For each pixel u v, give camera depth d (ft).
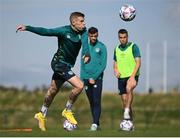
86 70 134.62
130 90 130.41
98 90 134.51
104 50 135.23
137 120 294.05
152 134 107.96
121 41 132.87
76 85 118.83
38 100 342.64
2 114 288.30
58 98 329.72
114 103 328.70
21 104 337.11
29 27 116.78
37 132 111.34
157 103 336.70
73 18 118.73
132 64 132.98
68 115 120.78
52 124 271.08
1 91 354.95
